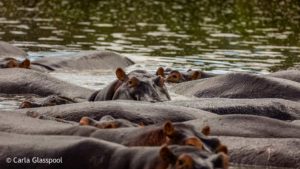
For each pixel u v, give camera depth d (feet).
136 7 490.90
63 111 178.29
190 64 289.74
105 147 134.72
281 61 300.40
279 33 389.39
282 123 170.60
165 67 283.18
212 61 297.53
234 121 169.37
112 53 289.74
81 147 137.08
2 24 381.60
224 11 487.20
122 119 160.66
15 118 164.76
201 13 472.44
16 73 235.61
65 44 328.70
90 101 199.31
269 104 197.98
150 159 125.70
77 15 434.71
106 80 255.09
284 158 155.53
